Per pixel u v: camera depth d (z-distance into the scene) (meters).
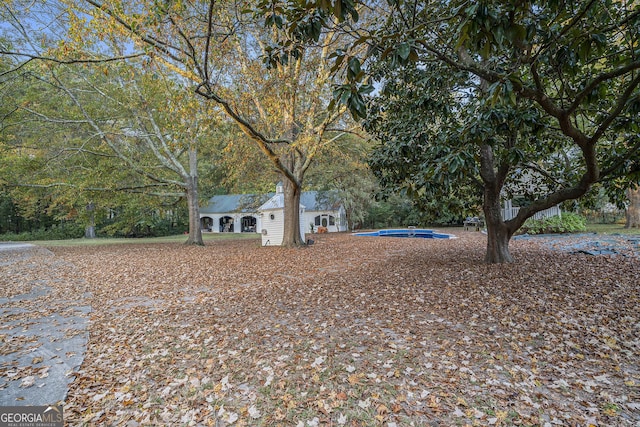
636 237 10.52
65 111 14.30
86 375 3.02
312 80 10.17
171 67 7.00
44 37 7.67
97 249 15.27
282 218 15.86
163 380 2.93
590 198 7.05
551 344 3.32
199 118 7.24
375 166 6.64
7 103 12.62
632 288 4.88
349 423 2.25
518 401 2.41
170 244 18.23
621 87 4.32
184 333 4.04
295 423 2.28
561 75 3.60
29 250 14.99
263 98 8.67
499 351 3.22
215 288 6.54
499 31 2.11
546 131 5.78
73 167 15.09
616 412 2.24
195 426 2.29
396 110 6.50
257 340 3.75
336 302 5.17
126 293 6.25
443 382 2.70
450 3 3.41
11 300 5.80
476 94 5.52
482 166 7.06
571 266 6.64
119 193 16.53
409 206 27.19
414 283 6.10
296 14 2.50
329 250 12.37
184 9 5.72
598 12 3.15
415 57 2.53
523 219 7.05
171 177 19.61
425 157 5.11
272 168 14.42
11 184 14.84
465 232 19.83
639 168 4.48
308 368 3.03
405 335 3.71
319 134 10.57
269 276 7.63
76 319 4.71
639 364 2.86
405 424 2.20
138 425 2.31
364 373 2.89
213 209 34.12
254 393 2.67
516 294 4.98
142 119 17.06
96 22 5.14
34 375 3.03
